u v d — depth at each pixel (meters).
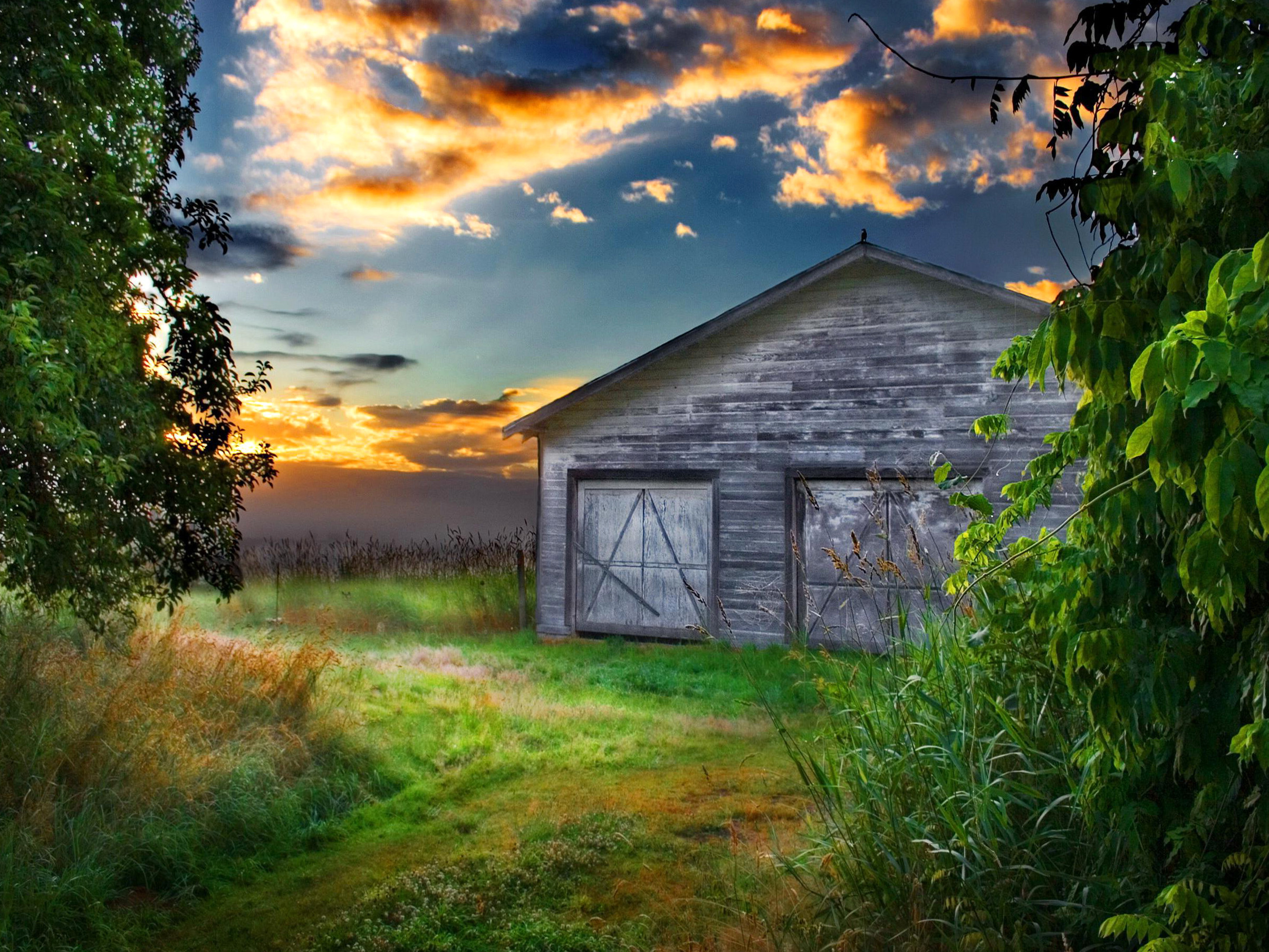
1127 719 2.79
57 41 6.58
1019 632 4.07
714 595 13.23
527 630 14.78
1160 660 2.71
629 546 14.09
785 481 12.86
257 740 6.70
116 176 7.57
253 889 5.05
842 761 4.42
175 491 8.31
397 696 9.20
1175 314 2.60
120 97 7.53
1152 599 2.97
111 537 7.39
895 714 4.27
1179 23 2.96
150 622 10.15
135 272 7.88
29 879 4.51
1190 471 2.11
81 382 6.13
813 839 4.53
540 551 14.69
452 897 4.68
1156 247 2.87
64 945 4.27
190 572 8.60
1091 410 3.36
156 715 6.58
